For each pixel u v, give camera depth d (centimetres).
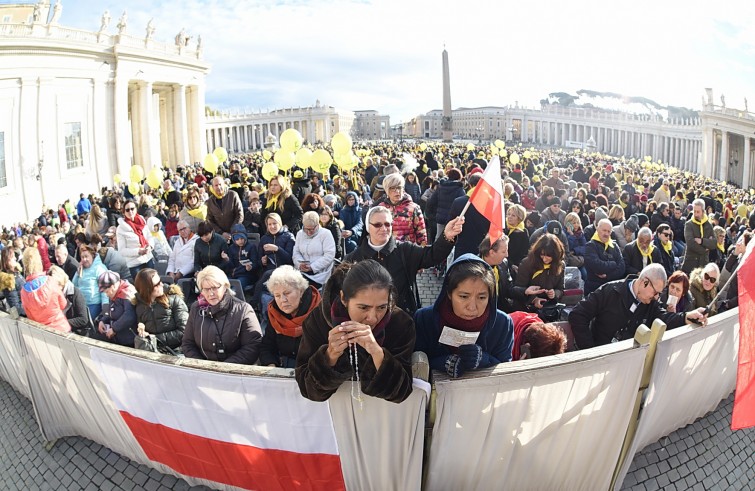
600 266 723
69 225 1672
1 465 480
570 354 332
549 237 582
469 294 328
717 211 1745
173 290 580
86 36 3369
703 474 416
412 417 320
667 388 386
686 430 466
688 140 7550
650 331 341
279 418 346
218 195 916
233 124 9419
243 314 466
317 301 448
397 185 670
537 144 11506
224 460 379
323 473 355
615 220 964
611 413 350
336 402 326
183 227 841
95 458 458
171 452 401
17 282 735
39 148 2891
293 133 1320
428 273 1148
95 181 3472
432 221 1151
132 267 868
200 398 362
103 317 591
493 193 481
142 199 1274
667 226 862
